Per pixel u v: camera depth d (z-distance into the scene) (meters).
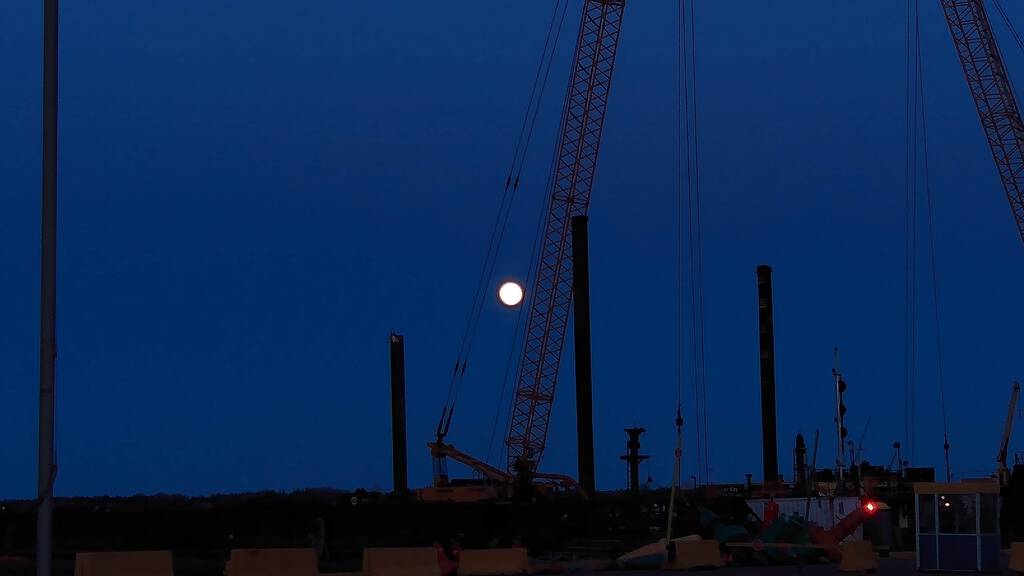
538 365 100.00
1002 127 102.06
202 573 44.12
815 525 52.97
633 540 65.69
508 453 98.50
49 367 22.94
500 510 65.62
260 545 61.22
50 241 23.05
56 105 23.23
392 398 102.75
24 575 40.47
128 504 100.75
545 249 100.88
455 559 41.00
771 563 50.25
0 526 57.50
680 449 47.81
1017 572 41.31
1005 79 101.75
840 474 64.31
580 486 89.75
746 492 90.19
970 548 41.38
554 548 65.06
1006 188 101.69
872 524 64.88
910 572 43.00
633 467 105.00
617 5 100.94
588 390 90.75
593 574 45.16
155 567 35.72
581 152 100.88
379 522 64.44
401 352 102.75
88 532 61.47
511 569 44.53
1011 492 73.62
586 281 91.81
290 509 64.00
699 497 80.44
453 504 67.19
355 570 47.81
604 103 100.94
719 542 50.62
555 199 100.81
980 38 102.06
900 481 82.44
